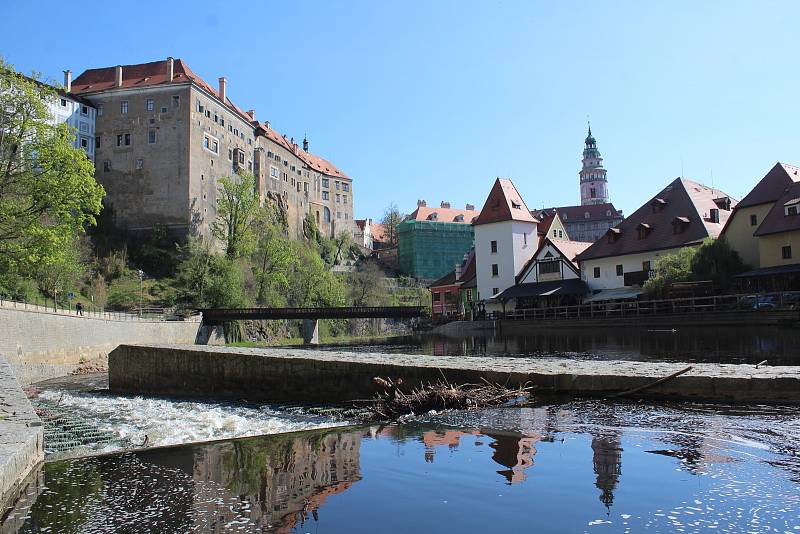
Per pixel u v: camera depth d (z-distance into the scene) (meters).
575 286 60.06
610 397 12.27
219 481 6.99
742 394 11.01
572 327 49.16
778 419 9.52
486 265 69.94
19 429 8.85
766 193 46.16
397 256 140.50
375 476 6.78
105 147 85.31
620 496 5.70
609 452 7.53
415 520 5.20
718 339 31.19
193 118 84.94
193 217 83.62
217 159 91.00
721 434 8.47
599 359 24.42
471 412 11.45
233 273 74.31
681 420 9.63
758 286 42.09
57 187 35.78
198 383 20.72
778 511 5.17
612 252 57.69
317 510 5.61
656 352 27.48
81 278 66.81
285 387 17.89
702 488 5.90
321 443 9.12
